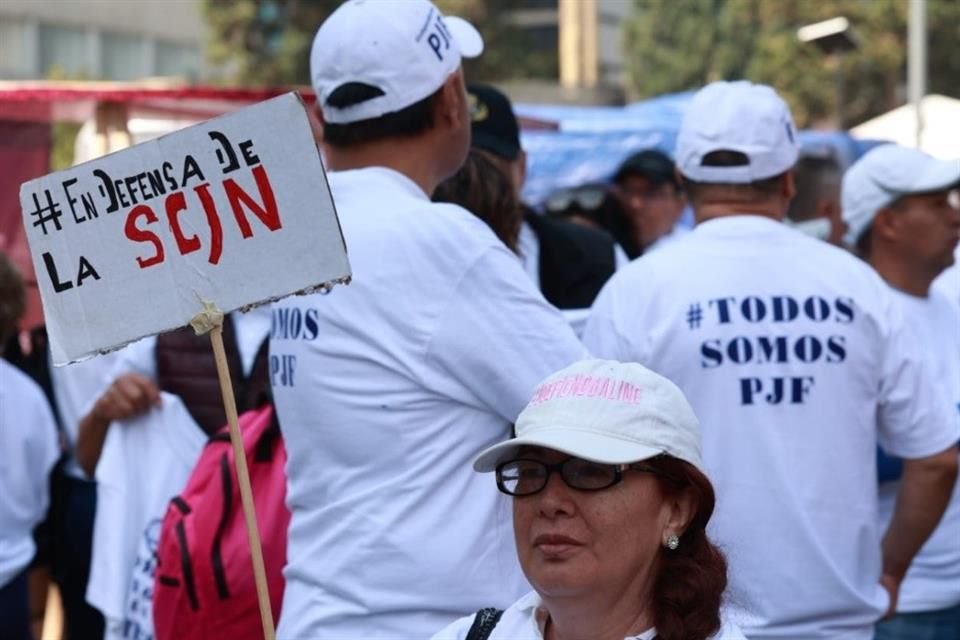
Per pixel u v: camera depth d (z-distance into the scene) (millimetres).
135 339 3244
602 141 11992
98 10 43312
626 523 2617
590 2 38844
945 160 5246
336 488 3566
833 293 4227
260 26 37188
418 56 3703
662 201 8336
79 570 6578
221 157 3178
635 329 4262
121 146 8562
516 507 2695
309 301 3600
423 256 3482
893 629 5234
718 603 2666
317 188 3125
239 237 3178
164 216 3219
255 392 5098
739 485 4145
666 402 2629
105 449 5266
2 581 5895
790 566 4129
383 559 3469
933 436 4395
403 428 3488
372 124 3711
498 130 5453
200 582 4113
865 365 4242
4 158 9461
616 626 2670
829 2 34938
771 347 4172
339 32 3740
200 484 4223
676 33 40469
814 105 34531
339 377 3535
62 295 3299
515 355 3443
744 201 4324
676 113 13836
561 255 5688
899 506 4523
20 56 41781
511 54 39281
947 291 6152
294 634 3582
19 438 5906
